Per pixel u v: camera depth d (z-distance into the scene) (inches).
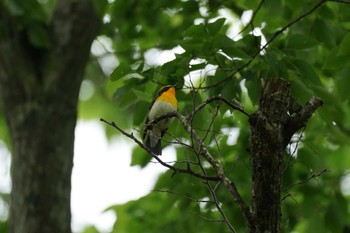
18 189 410.0
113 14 549.0
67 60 448.5
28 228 399.5
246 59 362.0
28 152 416.2
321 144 518.6
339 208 497.7
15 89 431.5
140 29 593.3
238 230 479.5
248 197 477.1
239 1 502.3
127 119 721.6
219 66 367.9
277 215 253.0
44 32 440.8
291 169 444.8
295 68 374.9
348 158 597.3
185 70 369.7
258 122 260.7
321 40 438.3
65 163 424.5
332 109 423.2
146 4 560.1
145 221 543.2
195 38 355.3
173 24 598.9
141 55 559.5
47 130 424.5
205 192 488.4
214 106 372.8
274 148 257.6
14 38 437.7
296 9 434.3
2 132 681.6
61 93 438.0
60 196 413.1
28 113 425.4
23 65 434.3
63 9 468.1
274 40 412.8
